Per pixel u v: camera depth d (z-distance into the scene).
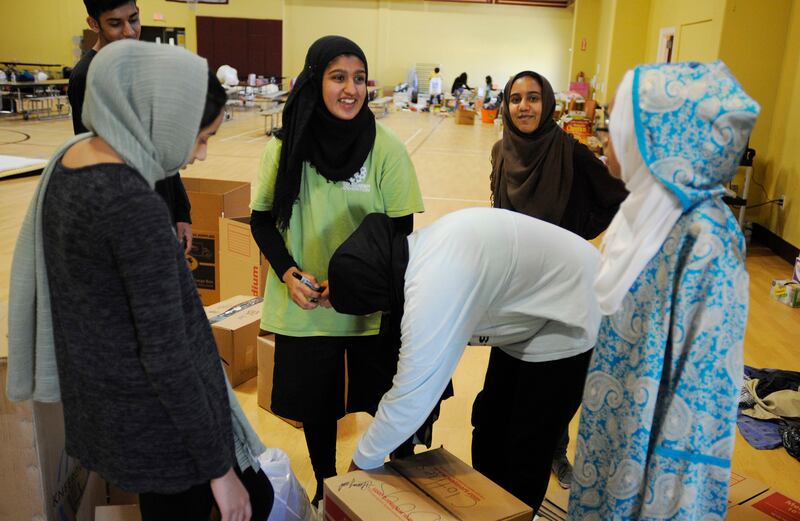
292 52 19.38
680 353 1.17
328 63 1.72
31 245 1.19
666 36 9.29
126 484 1.20
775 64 6.04
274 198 1.84
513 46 18.84
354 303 1.57
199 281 3.47
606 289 1.25
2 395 1.53
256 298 3.22
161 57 1.11
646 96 1.14
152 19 18.64
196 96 1.13
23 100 12.55
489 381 2.01
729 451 1.17
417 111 17.50
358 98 1.75
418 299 1.44
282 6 18.78
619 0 11.11
